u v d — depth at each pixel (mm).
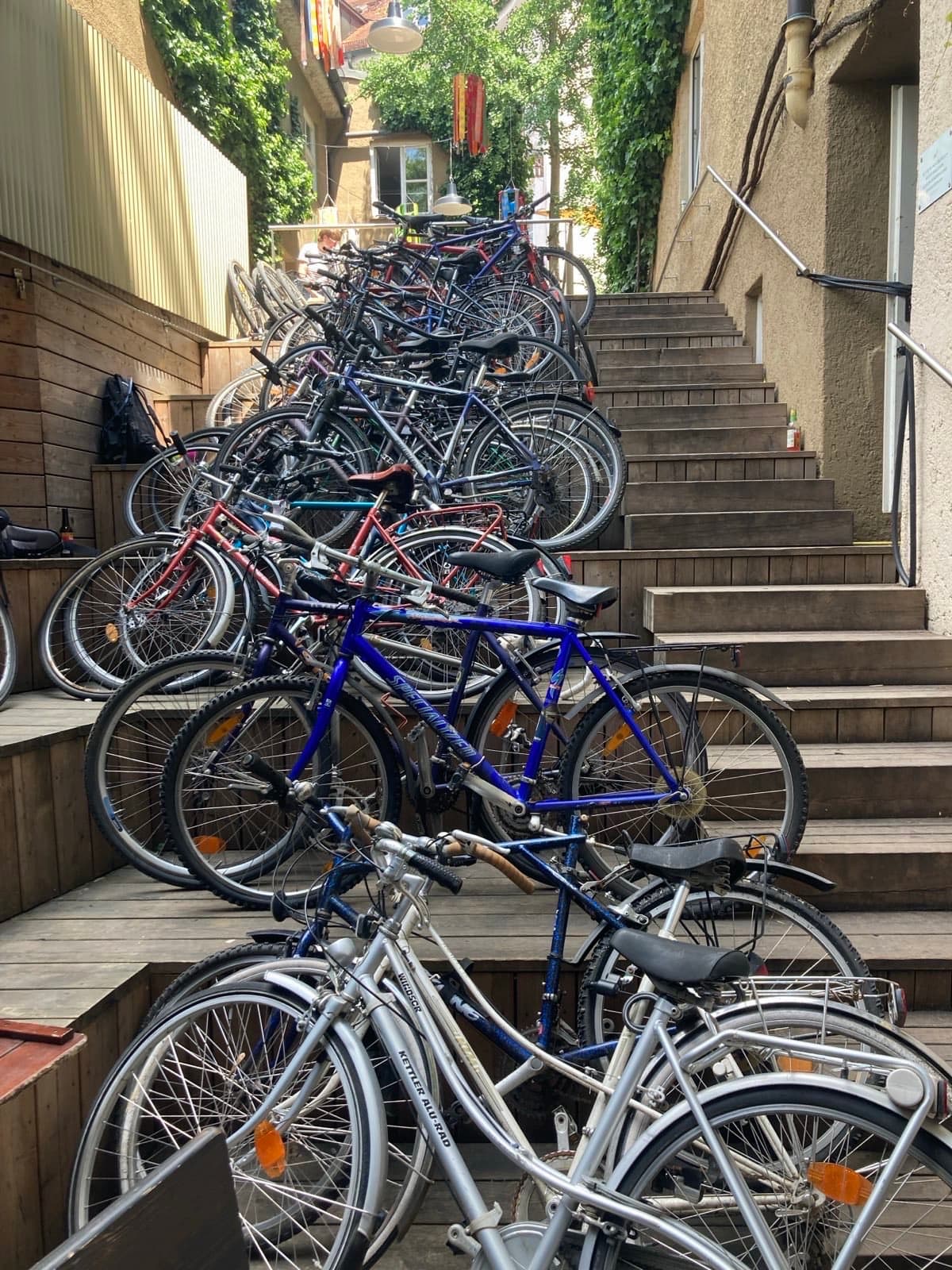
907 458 3611
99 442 4535
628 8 7871
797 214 4523
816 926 1781
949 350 2996
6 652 2982
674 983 1303
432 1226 1722
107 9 5812
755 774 2473
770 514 3701
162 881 2383
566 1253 1393
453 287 5355
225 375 6027
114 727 2363
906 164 4004
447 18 14383
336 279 4809
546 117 14953
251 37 8305
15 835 2232
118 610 3156
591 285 5980
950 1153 1146
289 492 3508
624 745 2434
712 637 3010
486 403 3693
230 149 7699
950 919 2197
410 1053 1500
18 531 3338
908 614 3146
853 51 3773
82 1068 1716
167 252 5371
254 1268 1622
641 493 3918
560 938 1790
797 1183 1375
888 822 2465
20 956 1987
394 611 2242
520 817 2150
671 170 7957
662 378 5195
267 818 2559
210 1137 911
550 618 3102
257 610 2951
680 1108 1271
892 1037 1339
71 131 4332
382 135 14984
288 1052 1645
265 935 1768
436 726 2211
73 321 4359
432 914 2230
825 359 4148
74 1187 1560
